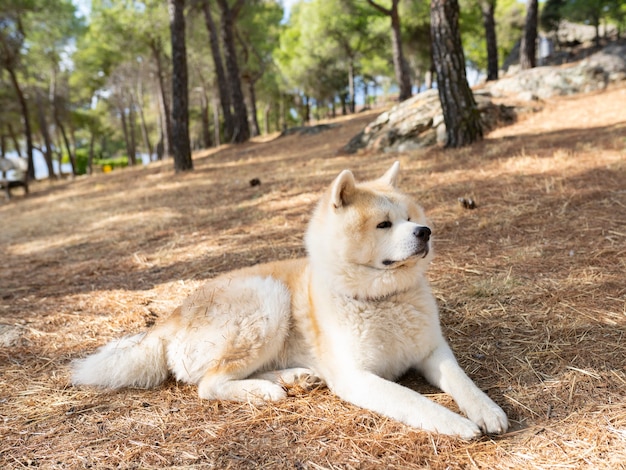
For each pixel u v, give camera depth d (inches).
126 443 88.6
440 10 341.1
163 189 422.9
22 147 1627.7
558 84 518.6
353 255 100.3
